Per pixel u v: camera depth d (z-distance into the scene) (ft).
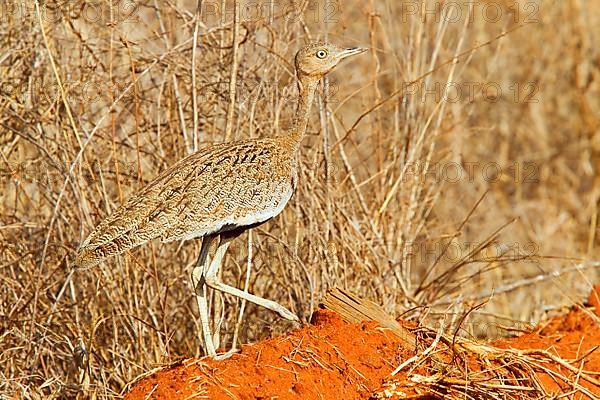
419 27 40.70
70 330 33.53
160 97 34.50
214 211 28.14
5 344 32.73
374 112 40.47
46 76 35.45
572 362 29.96
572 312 37.06
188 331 35.68
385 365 28.17
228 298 35.60
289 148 30.94
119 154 36.27
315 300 35.14
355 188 37.60
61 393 31.99
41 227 34.55
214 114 35.55
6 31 36.14
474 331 40.60
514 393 27.78
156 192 27.96
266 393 25.80
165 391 25.34
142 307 33.55
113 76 35.63
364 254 36.94
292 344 27.68
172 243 35.78
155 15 39.09
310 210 35.55
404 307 37.40
